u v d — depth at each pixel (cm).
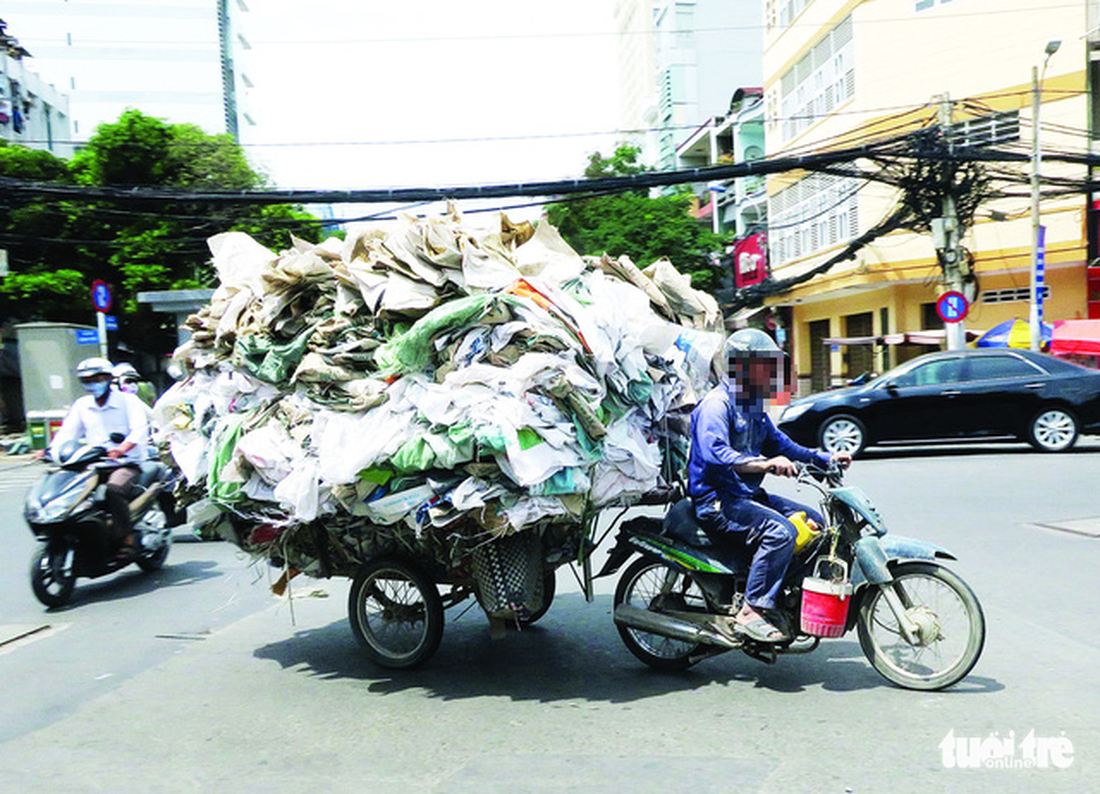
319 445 423
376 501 414
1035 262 1762
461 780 338
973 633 398
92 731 405
